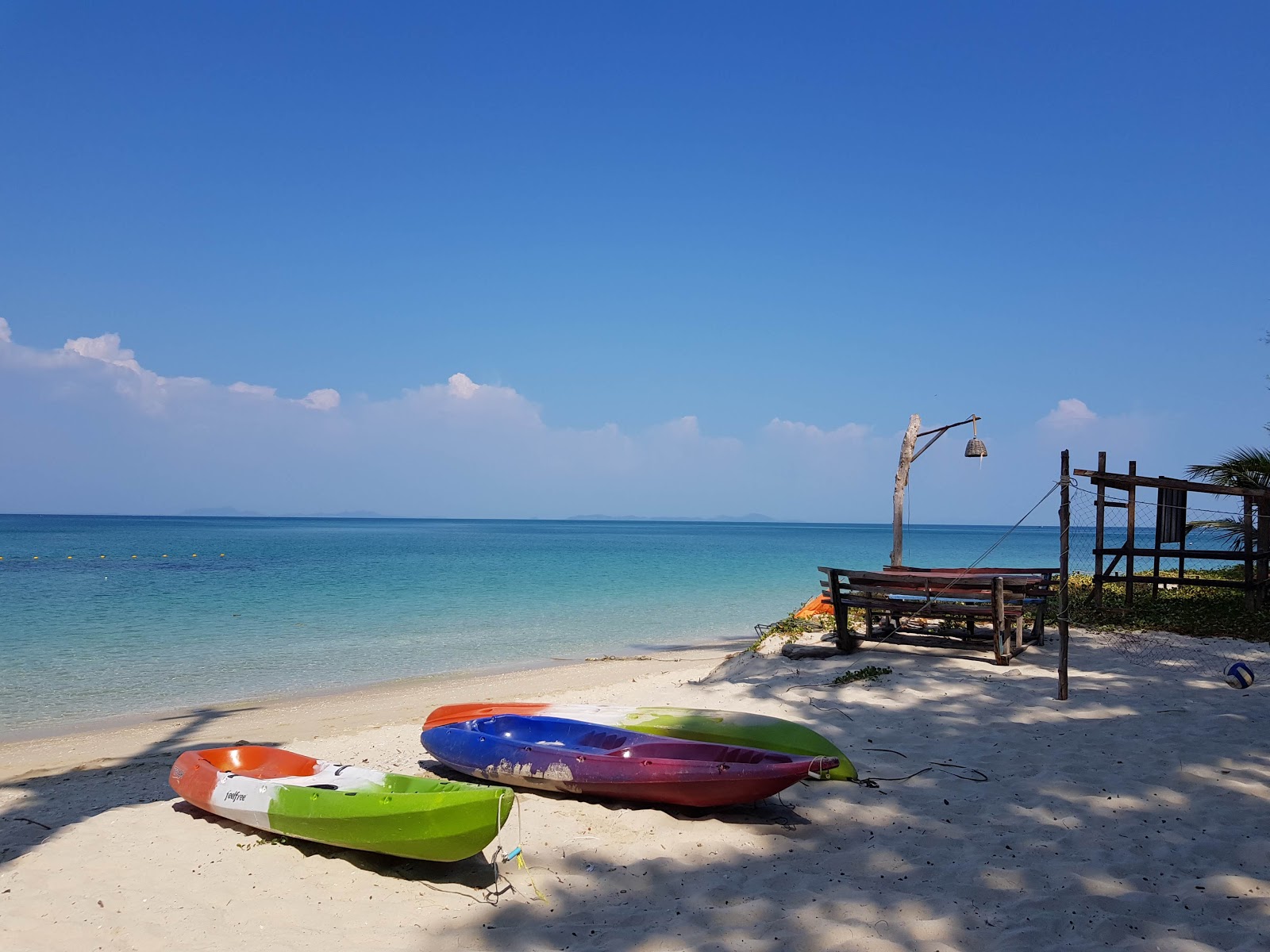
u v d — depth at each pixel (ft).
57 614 73.87
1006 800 20.51
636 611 81.87
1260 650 35.09
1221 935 13.83
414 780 20.45
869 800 20.94
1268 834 17.76
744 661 42.24
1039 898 15.30
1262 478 49.14
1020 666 34.60
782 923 14.70
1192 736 24.66
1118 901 15.05
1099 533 44.45
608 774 21.21
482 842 16.84
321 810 18.84
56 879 17.94
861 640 40.73
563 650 59.47
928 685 32.58
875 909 15.15
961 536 472.44
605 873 17.37
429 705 40.14
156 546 212.84
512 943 14.53
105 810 24.34
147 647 57.93
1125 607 44.27
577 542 305.73
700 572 138.41
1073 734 25.63
